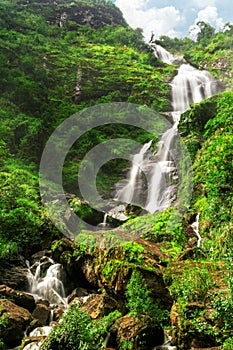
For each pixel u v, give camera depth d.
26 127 25.73
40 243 13.84
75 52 43.78
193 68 43.00
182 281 6.78
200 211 12.35
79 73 37.56
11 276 11.84
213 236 10.00
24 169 21.11
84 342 6.22
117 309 8.19
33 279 11.98
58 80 36.94
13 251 12.71
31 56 37.91
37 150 24.05
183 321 6.19
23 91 30.17
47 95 32.25
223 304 5.23
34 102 30.11
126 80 36.91
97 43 50.66
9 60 35.03
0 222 13.55
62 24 55.59
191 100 35.78
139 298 7.12
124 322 7.33
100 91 35.38
